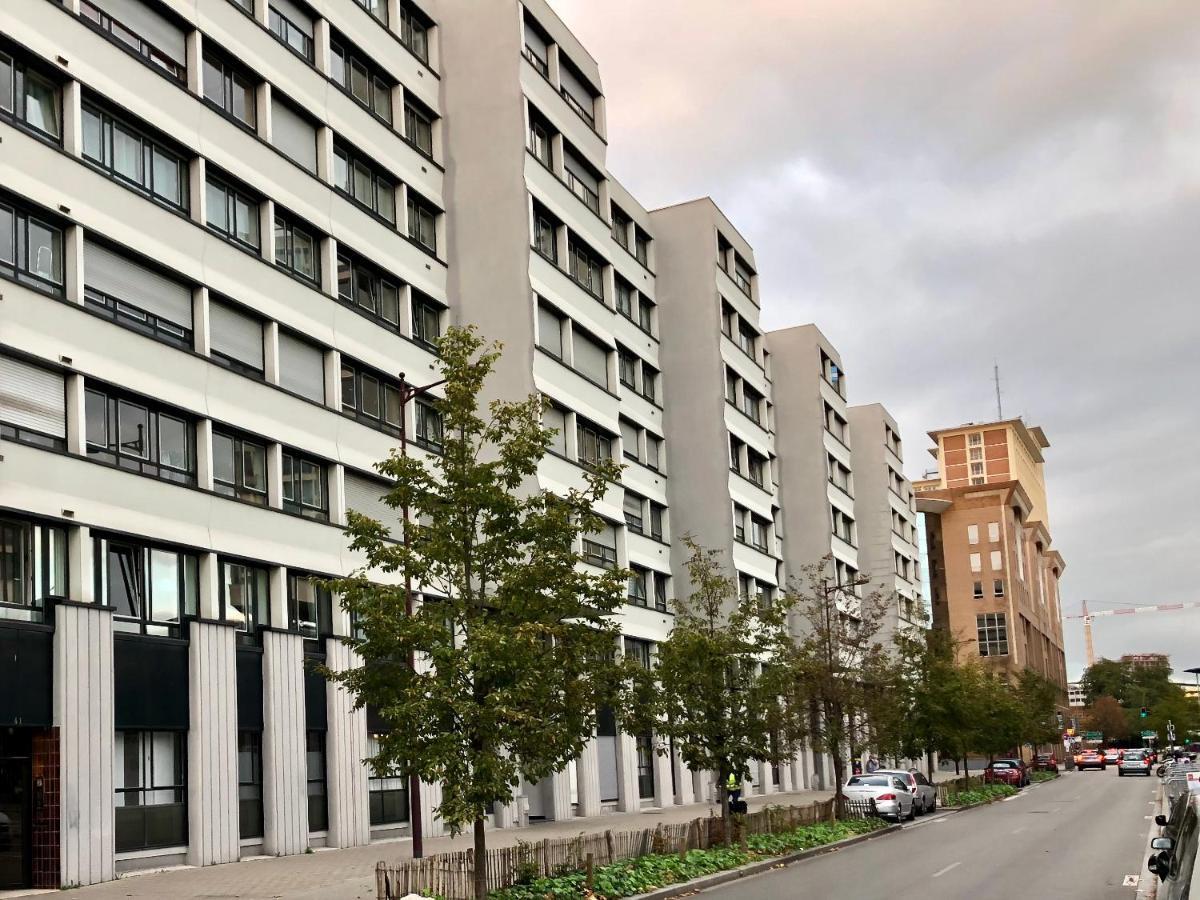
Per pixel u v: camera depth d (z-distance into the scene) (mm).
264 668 27812
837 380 77188
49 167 23609
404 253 37312
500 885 17594
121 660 23484
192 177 28109
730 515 55625
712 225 57844
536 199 41625
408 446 35531
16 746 21250
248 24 30812
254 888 19938
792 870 23781
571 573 18125
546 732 16812
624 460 49531
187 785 24969
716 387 56656
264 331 30312
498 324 40125
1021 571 142500
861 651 41562
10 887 20609
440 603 17703
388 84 38219
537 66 43344
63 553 23047
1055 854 25922
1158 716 157500
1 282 22156
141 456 25547
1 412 22016
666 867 21094
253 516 28484
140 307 26125
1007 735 67000
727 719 27562
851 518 76188
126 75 26172
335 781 29578
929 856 25922
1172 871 9711
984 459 176625
